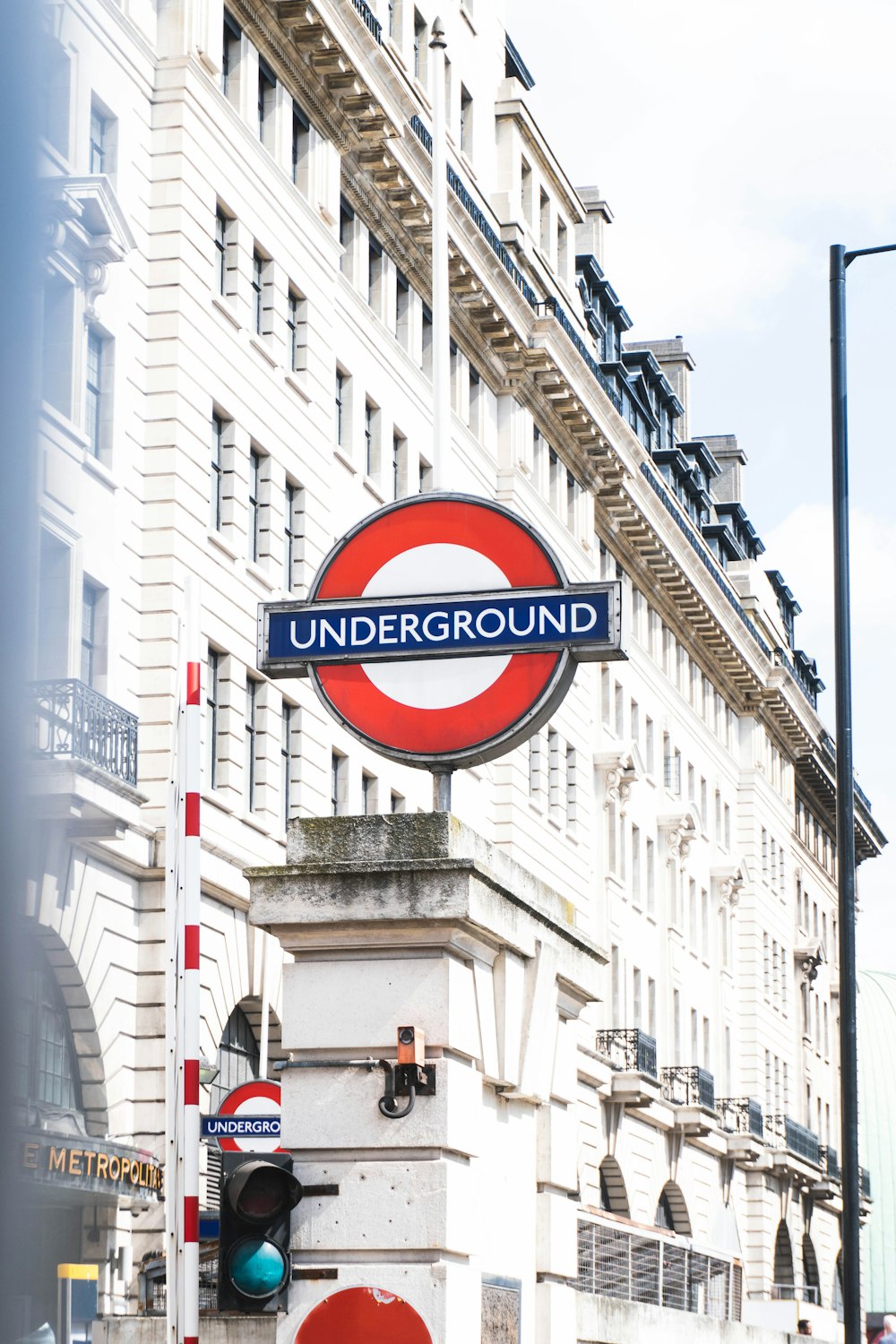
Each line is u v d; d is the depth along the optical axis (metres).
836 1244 87.12
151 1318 15.11
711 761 73.94
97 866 29.41
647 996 62.22
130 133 32.34
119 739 29.64
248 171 35.78
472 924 8.89
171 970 9.77
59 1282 25.34
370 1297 8.55
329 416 38.78
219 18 34.78
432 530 9.98
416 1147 8.66
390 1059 8.80
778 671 79.00
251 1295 8.52
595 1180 53.00
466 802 45.12
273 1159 8.64
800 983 85.69
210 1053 31.77
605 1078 54.62
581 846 54.75
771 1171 74.31
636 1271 21.03
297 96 38.28
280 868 8.95
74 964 28.67
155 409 32.41
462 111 49.62
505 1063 9.38
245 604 34.56
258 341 35.66
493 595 9.83
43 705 27.78
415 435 43.88
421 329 45.28
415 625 9.89
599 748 58.12
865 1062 108.31
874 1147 105.56
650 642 65.69
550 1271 10.04
